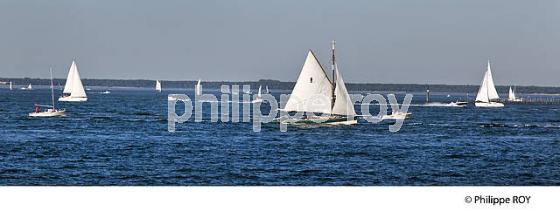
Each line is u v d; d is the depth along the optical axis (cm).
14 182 9319
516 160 11900
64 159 11262
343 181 9600
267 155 11894
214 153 12094
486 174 10469
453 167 10969
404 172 10400
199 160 11219
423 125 18900
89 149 12562
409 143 14112
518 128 18612
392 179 9831
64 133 15588
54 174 9900
